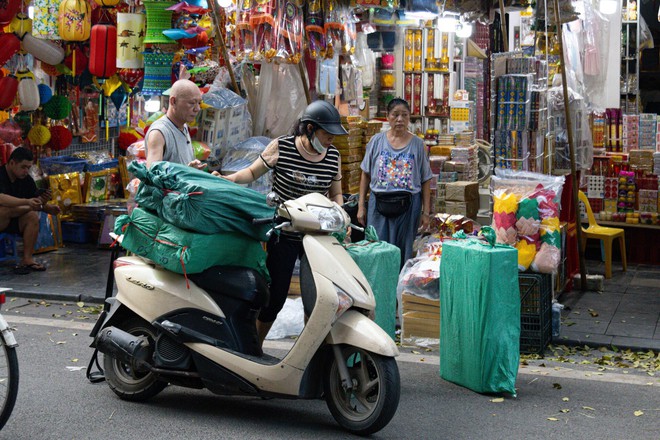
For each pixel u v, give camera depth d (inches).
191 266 206.5
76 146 480.7
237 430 200.8
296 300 302.0
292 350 198.2
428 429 204.5
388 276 238.2
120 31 337.1
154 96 328.2
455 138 441.7
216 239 207.8
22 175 385.7
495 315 229.9
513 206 275.6
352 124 358.6
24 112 434.3
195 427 202.5
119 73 370.0
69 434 196.5
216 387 207.2
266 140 333.4
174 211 205.5
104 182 462.3
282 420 209.3
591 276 364.2
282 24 319.3
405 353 273.9
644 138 433.1
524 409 220.7
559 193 279.1
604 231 392.8
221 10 345.4
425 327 278.7
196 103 240.2
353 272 199.3
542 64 314.7
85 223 443.2
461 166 376.2
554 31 339.0
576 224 361.7
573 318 315.0
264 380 200.7
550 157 330.0
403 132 308.8
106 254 418.6
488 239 233.5
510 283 232.5
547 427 207.3
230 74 337.1
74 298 335.6
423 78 478.0
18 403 217.5
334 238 205.3
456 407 221.3
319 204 203.6
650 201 417.4
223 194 207.3
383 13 434.3
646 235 419.8
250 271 213.3
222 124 320.8
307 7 336.5
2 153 406.0
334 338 195.0
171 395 228.4
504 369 230.4
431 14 361.7
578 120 361.1
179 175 208.4
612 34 441.1
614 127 436.1
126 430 199.6
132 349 211.5
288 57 321.4
